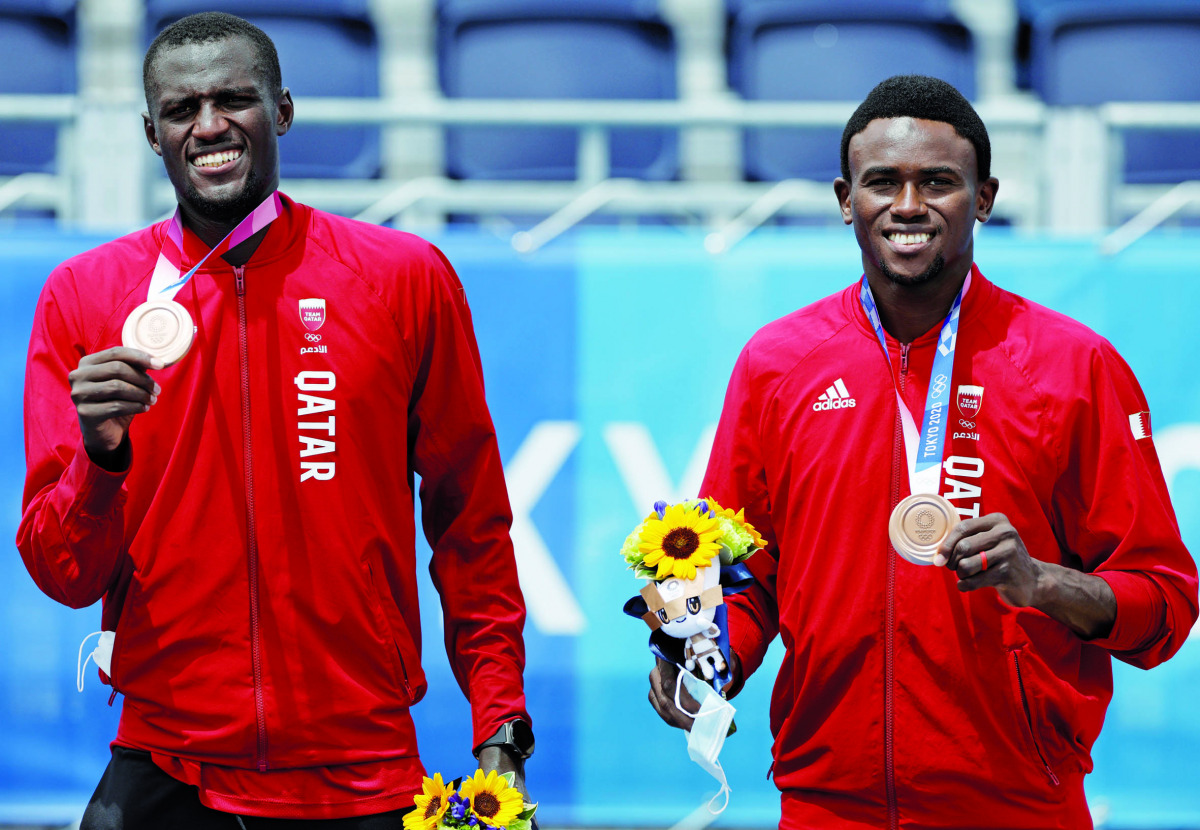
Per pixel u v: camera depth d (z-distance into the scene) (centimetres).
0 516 1261
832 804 769
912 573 747
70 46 1920
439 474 804
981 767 736
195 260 759
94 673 1261
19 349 1278
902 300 768
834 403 777
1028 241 1277
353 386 748
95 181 1392
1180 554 750
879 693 750
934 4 1964
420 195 1505
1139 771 1245
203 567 733
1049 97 1953
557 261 1295
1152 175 1834
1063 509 763
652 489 1284
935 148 740
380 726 748
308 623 736
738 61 1955
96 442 670
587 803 1266
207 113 727
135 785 742
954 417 759
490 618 792
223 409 741
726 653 765
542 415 1289
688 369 1291
